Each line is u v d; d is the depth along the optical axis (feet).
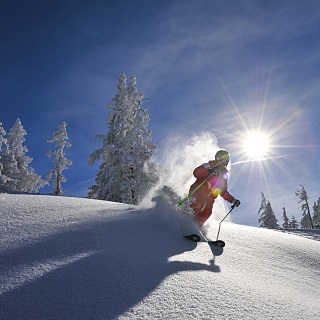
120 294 7.42
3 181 80.79
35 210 12.91
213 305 7.55
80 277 7.83
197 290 8.17
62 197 17.62
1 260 7.99
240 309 7.63
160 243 11.92
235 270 10.92
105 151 71.20
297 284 11.35
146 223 13.92
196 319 6.83
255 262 12.53
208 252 12.30
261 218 121.39
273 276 11.51
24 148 98.94
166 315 6.81
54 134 97.55
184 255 11.21
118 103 75.00
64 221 11.94
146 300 7.31
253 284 9.74
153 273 8.87
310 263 14.62
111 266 8.75
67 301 6.80
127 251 10.15
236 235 16.25
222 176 16.61
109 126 74.95
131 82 77.56
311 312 8.45
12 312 6.16
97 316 6.47
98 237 10.81
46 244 9.41
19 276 7.36
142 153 67.77
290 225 158.81
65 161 96.63
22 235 9.87
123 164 67.41
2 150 92.27
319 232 48.37
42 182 94.53
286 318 7.70
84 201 16.94
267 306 8.14
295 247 16.51
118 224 12.78
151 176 64.95
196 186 16.49
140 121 72.33
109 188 67.46
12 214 11.84
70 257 8.80
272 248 15.33
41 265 8.05
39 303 6.56
